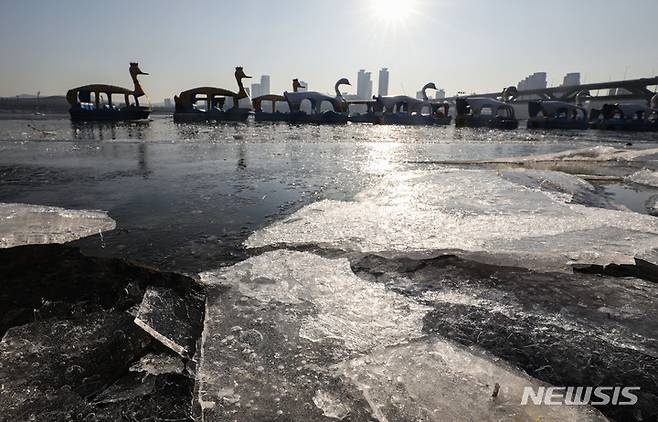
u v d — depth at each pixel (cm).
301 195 689
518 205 590
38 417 184
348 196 683
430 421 181
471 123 4928
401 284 341
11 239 429
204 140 1852
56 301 297
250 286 327
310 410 189
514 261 380
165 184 770
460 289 329
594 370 223
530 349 243
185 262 387
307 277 345
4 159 1104
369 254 406
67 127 2923
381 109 5725
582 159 1279
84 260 375
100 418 185
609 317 282
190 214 558
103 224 502
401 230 475
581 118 4869
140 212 564
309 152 1430
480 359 228
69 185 746
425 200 624
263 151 1433
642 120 4369
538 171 886
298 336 254
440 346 240
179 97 4666
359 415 186
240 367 222
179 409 193
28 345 238
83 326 260
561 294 318
